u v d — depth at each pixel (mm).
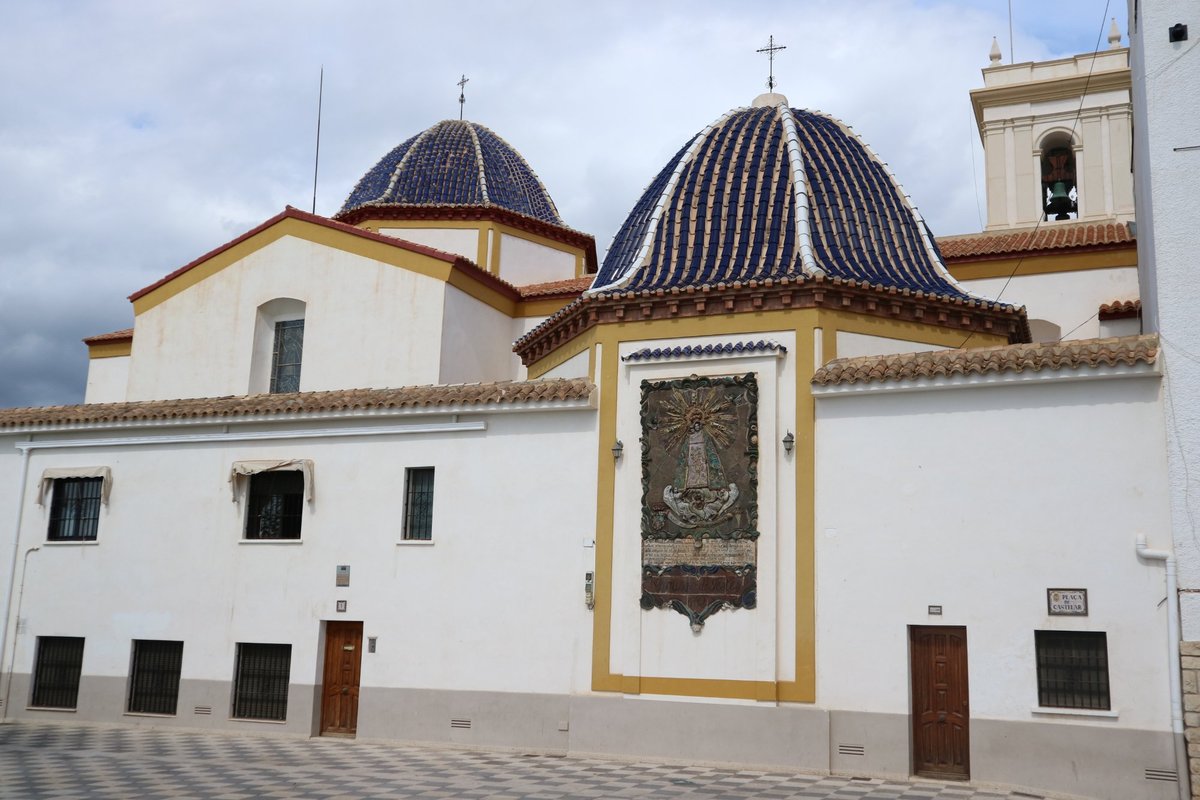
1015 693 14953
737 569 16625
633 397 17797
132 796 13711
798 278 16891
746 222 18734
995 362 15500
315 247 23719
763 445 16812
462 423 19078
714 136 20562
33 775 15312
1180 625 14109
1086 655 14781
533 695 17781
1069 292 24609
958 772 15273
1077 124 28531
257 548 20547
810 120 20891
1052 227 27750
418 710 18562
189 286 24688
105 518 22031
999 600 15227
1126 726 14258
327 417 20203
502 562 18406
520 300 25094
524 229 28250
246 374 23672
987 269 25297
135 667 21297
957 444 15812
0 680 22172
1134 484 14734
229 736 19656
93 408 22422
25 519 22719
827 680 15984
